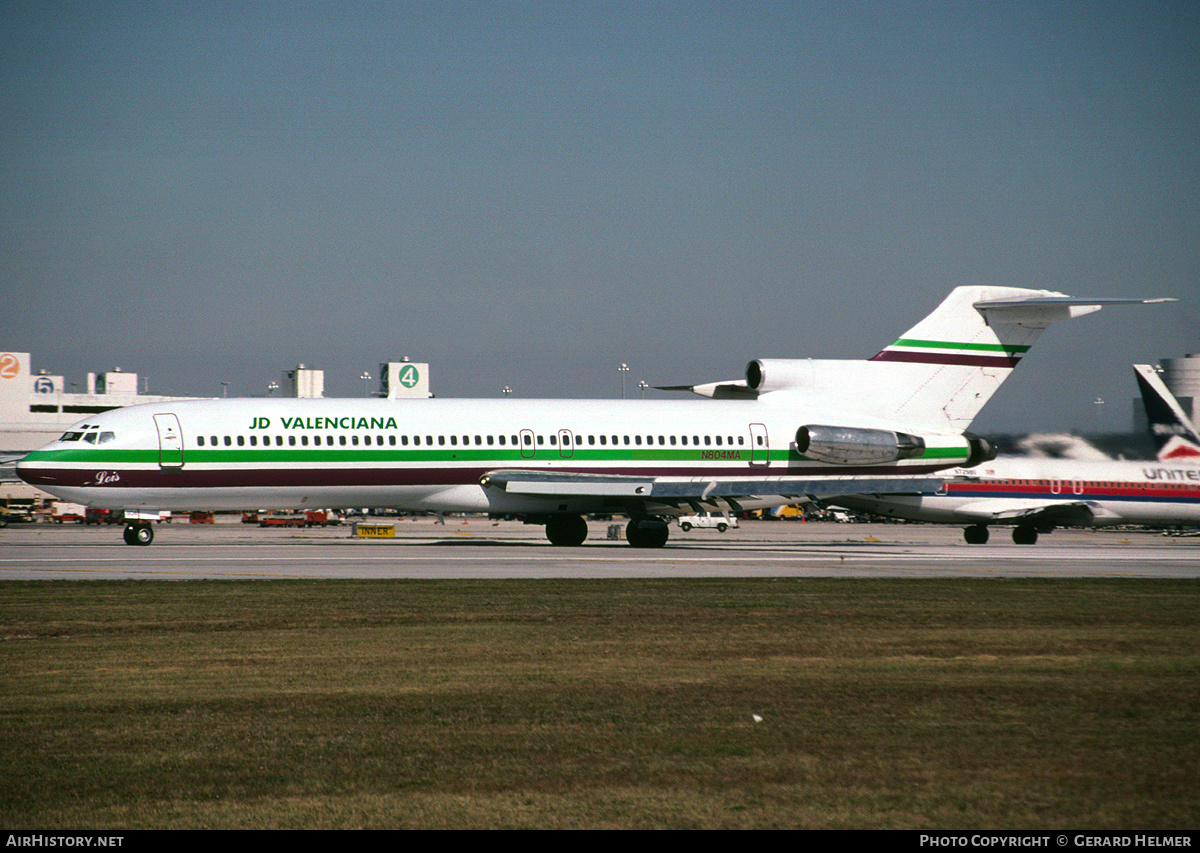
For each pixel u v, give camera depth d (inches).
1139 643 2807.6
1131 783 1537.9
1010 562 5816.9
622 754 1690.5
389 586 4109.3
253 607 3449.8
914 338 7623.0
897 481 7524.6
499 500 6943.9
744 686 2209.6
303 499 6633.9
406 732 1822.1
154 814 1411.2
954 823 1378.0
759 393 7667.3
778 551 6717.5
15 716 1924.2
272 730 1831.9
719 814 1411.2
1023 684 2239.2
